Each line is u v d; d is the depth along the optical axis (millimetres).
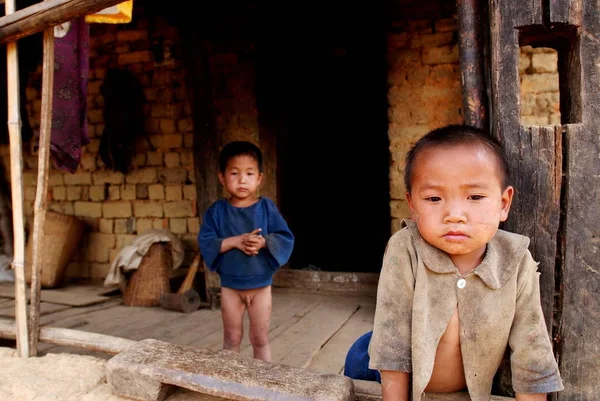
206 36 5242
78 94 2971
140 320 4195
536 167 1470
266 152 5254
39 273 2217
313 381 1602
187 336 3723
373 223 8828
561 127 1447
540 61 4352
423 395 1453
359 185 8930
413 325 1319
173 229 5586
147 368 1701
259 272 2727
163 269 4875
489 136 1273
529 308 1315
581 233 1439
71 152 2951
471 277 1302
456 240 1222
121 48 5660
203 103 4852
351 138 8922
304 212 7977
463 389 1476
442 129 1289
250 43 5160
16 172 2186
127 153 5594
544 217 1470
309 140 8438
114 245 5812
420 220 1266
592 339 1446
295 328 3842
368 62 7234
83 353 3080
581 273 1444
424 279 1326
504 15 1476
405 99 4637
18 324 2178
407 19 4594
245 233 2734
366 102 8523
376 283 5051
